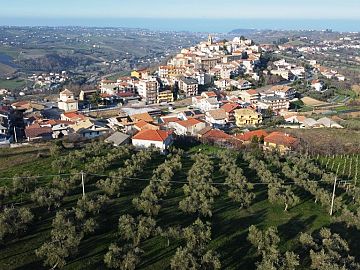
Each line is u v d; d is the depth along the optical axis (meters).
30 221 70.25
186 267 59.09
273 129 172.25
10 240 66.69
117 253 60.72
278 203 90.06
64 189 83.94
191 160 116.56
